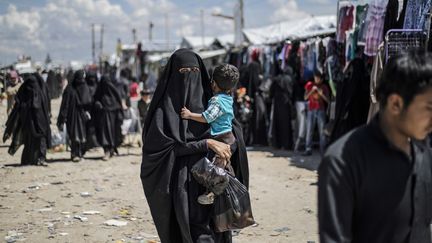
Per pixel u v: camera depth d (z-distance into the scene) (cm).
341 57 949
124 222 589
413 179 189
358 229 191
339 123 815
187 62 354
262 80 1280
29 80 989
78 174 904
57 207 664
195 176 339
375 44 712
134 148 1282
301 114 1120
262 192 738
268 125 1255
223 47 2650
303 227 564
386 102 187
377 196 185
